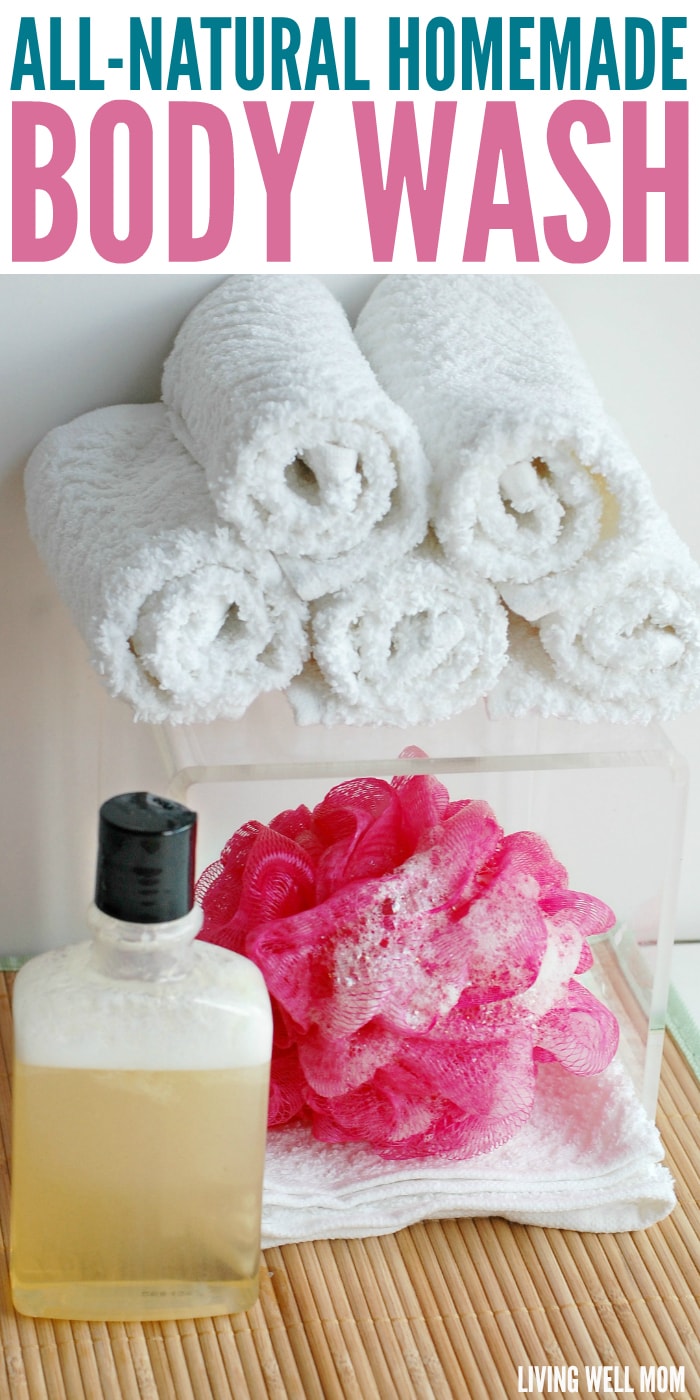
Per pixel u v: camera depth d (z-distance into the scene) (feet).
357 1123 2.09
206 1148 1.81
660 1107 2.41
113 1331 1.91
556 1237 2.12
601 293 2.43
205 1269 1.89
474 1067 2.05
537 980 2.09
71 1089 1.75
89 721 2.58
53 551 2.10
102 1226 1.84
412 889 2.04
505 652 2.02
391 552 1.91
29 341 2.31
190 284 2.32
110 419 2.27
